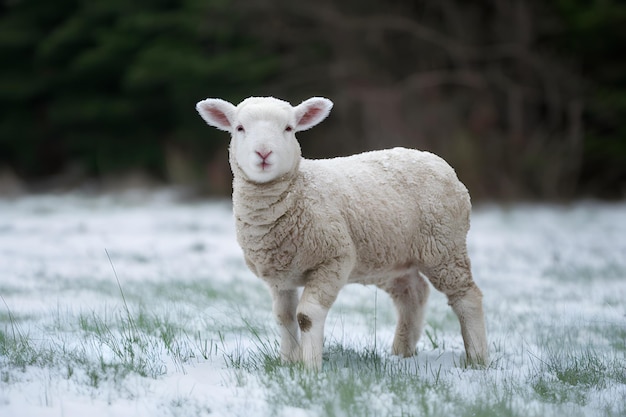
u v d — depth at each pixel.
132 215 25.05
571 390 6.76
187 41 36.66
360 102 33.78
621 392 6.75
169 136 39.41
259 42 36.59
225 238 19.02
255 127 6.98
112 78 39.44
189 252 16.39
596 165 32.75
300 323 6.96
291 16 36.41
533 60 32.97
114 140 39.69
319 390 6.22
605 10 31.70
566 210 27.47
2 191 36.44
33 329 8.36
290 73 35.97
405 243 7.62
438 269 7.77
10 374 6.38
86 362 6.80
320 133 34.56
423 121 32.28
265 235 7.04
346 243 7.11
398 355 8.19
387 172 7.71
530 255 16.11
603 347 8.56
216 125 7.62
